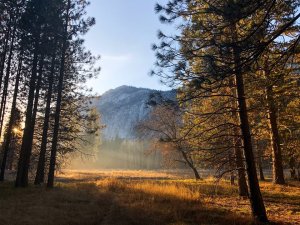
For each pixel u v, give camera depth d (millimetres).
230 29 8828
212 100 16344
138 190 20234
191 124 15672
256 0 7270
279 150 23812
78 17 24562
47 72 24953
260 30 7637
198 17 10578
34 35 23312
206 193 19891
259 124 20062
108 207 14922
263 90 13023
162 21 10102
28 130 23656
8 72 26297
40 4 23438
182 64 10148
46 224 11344
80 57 25219
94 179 40281
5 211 13461
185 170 71062
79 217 12594
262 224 11273
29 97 23609
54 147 23859
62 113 26234
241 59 7758
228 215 12320
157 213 13336
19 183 22891
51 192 19688
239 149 17250
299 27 8203
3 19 25625
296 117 22969
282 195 18172
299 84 13180
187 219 12430
